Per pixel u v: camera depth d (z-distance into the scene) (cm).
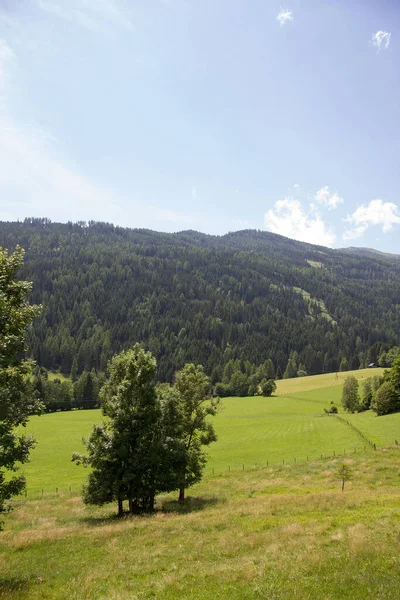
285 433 7325
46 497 4134
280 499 2916
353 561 1366
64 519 3131
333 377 16762
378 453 4747
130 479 2838
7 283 1739
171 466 3197
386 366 18275
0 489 1662
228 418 9831
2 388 1642
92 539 2211
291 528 1944
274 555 1561
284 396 13888
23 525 2930
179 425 3416
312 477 4066
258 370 17062
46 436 7950
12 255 1762
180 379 3741
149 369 3002
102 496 2891
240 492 3784
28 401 1788
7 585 1520
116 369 3103
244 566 1482
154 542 2078
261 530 2069
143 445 3028
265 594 1205
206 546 1886
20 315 1745
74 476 5059
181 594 1306
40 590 1459
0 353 1520
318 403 12188
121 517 2969
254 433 7612
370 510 2214
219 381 16350
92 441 2958
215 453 6084
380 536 1596
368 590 1148
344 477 3241
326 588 1196
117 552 1931
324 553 1485
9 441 1538
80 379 13425
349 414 9350
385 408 8100
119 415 2878
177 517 2703
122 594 1348
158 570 1614
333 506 2484
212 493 3912
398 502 2408
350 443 5788
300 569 1360
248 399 13775
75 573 1666
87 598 1355
